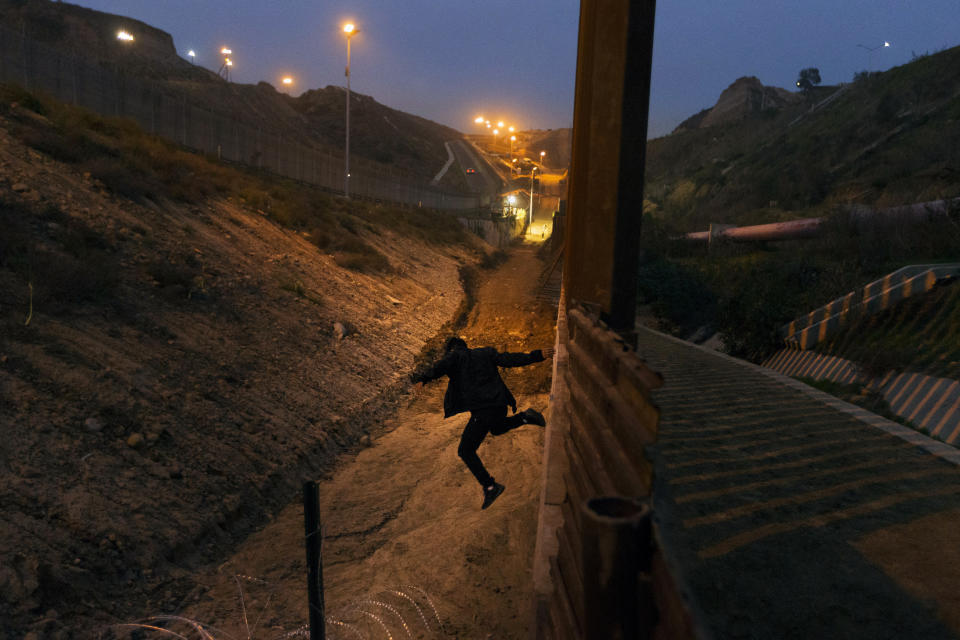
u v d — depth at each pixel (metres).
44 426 4.72
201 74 86.75
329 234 17.44
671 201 52.94
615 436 1.79
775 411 6.43
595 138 3.78
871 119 34.91
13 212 7.80
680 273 18.19
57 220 8.34
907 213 14.16
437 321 15.27
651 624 1.18
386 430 8.16
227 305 9.10
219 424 6.17
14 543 3.63
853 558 3.13
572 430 2.69
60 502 4.14
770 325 12.20
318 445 6.96
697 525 3.52
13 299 6.11
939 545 3.27
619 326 3.88
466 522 5.43
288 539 5.03
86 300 6.90
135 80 21.45
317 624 3.18
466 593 4.29
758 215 30.03
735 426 5.72
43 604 3.41
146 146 15.06
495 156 161.38
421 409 9.23
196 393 6.46
